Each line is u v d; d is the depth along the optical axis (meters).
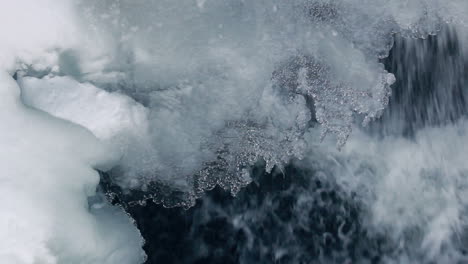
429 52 6.24
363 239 5.87
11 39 5.15
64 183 4.82
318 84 5.74
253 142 5.65
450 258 5.86
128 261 5.07
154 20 5.62
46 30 5.22
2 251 4.41
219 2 5.77
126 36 5.56
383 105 5.86
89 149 5.04
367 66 5.81
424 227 5.93
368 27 5.91
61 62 5.36
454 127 6.27
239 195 5.83
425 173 6.11
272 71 5.71
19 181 4.64
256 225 5.79
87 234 4.79
